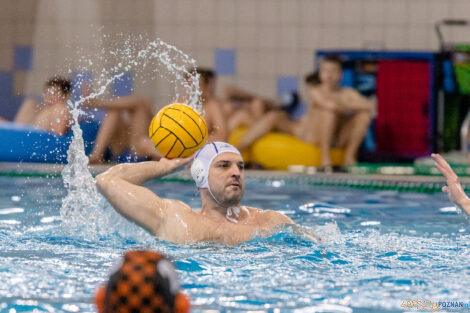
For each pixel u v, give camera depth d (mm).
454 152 29031
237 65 33094
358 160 29109
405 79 29094
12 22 32719
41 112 27891
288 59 33031
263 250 9328
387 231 11805
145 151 27547
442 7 32719
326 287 7266
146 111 28016
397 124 29203
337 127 28359
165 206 10117
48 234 10812
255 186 21047
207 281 7516
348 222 13164
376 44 32969
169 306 3848
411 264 8531
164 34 33062
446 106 29156
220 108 27594
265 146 27141
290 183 21906
